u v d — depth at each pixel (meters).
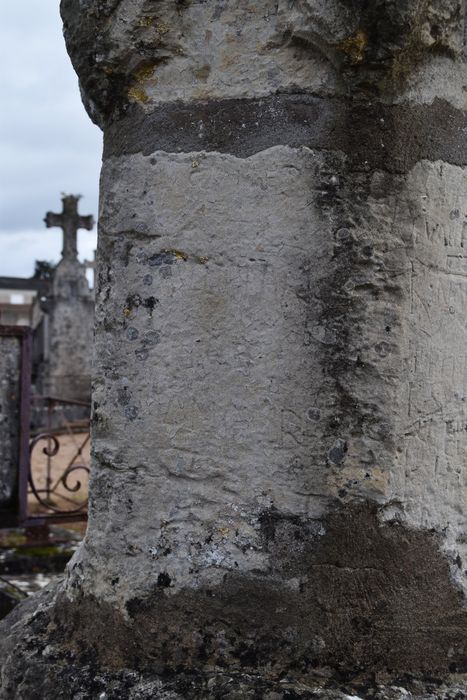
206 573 2.02
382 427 1.96
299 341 1.97
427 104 2.01
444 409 2.05
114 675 2.00
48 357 17.59
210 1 2.05
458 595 2.04
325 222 1.95
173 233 2.07
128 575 2.10
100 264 2.22
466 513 2.09
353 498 1.96
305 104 1.97
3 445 5.12
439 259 2.02
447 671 1.98
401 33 1.86
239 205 2.01
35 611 2.32
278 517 1.98
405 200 1.97
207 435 2.04
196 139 2.05
